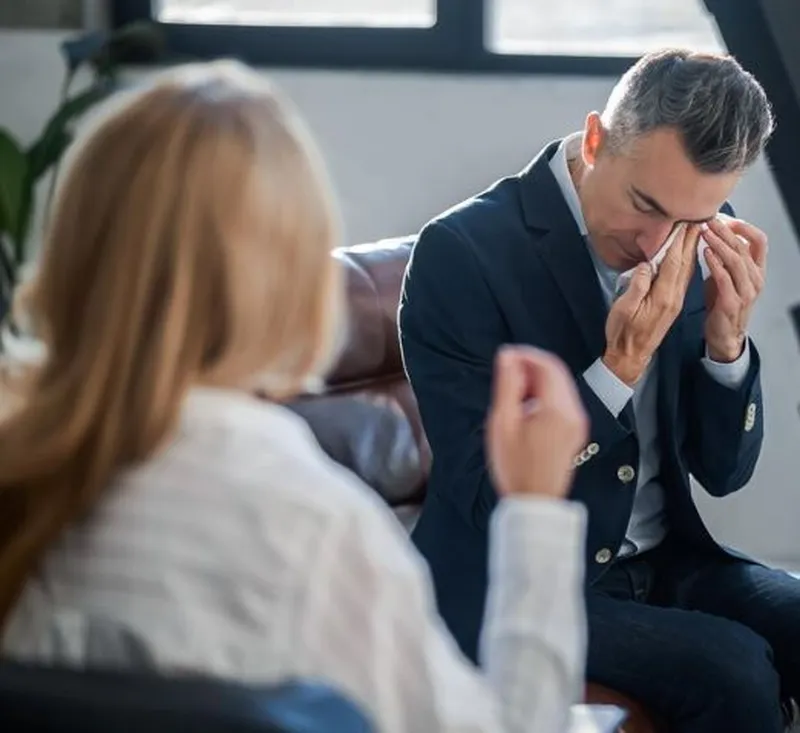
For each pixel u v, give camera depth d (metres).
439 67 4.56
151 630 1.41
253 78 1.57
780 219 4.33
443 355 2.79
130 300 1.44
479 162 4.50
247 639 1.40
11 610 1.49
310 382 1.56
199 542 1.43
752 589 2.95
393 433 3.39
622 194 2.69
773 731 2.69
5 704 1.37
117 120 1.50
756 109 2.61
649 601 3.01
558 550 1.60
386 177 4.54
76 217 1.48
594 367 2.66
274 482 1.45
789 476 4.48
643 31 4.54
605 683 2.74
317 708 1.35
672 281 2.63
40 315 1.50
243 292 1.45
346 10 4.63
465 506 2.71
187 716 1.33
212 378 1.48
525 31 4.57
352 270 3.40
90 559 1.45
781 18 3.48
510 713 1.56
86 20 4.61
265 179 1.47
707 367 2.88
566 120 4.45
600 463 2.75
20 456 1.45
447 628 2.78
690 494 2.96
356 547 1.45
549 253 2.79
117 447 1.45
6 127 4.61
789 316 4.26
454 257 2.79
